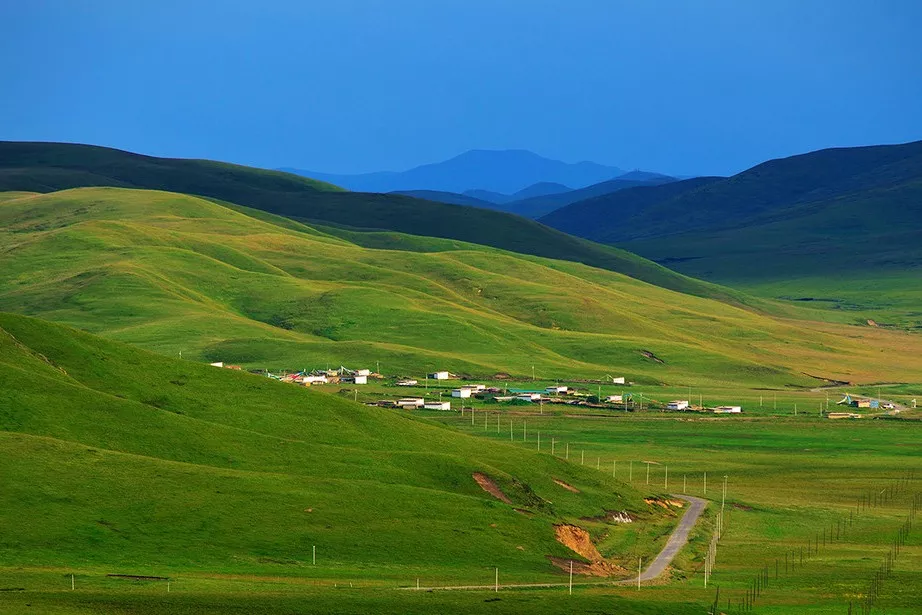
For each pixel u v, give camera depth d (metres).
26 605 163.62
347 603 182.12
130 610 167.88
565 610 189.50
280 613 173.62
